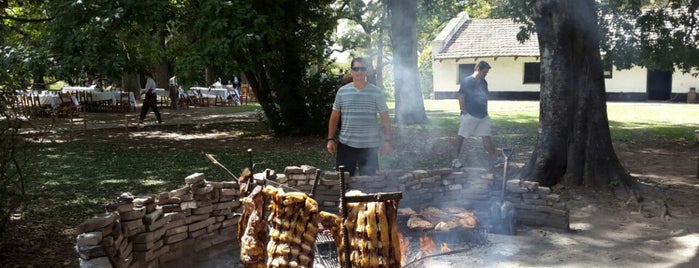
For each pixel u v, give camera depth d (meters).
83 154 11.89
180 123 19.23
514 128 17.89
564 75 8.34
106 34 11.44
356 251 3.45
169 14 13.03
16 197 6.10
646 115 22.95
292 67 15.34
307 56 15.92
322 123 15.51
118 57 11.20
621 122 19.95
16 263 5.09
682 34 12.67
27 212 6.80
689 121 20.39
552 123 8.45
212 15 12.19
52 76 9.87
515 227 6.14
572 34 8.30
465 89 9.74
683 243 5.89
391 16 18.55
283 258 3.45
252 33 12.10
